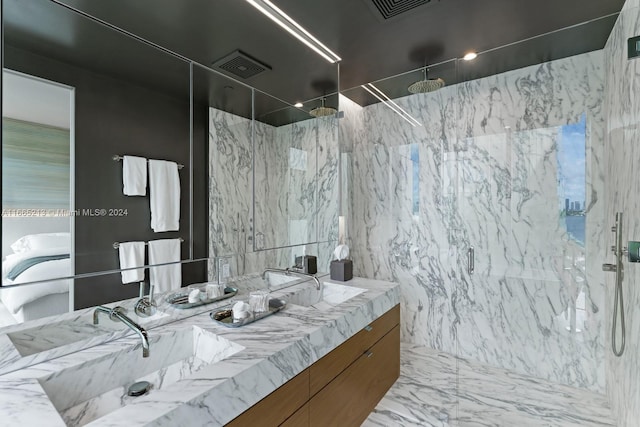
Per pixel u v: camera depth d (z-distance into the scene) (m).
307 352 1.21
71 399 0.96
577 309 2.08
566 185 2.11
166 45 1.37
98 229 1.16
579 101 2.04
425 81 2.42
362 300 1.75
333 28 1.63
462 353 2.53
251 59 1.74
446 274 2.62
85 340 1.10
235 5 1.32
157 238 1.35
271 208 1.96
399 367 2.16
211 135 1.59
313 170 2.30
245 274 1.78
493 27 1.69
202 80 1.53
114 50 1.21
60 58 1.06
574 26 1.70
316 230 2.36
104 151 1.18
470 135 2.47
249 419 0.95
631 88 1.50
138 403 0.77
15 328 0.95
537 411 1.87
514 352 2.31
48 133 1.03
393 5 1.47
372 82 2.43
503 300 2.35
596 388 2.02
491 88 2.36
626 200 1.58
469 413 1.86
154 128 1.34
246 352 1.07
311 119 2.26
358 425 1.61
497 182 2.37
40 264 1.01
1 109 0.93
